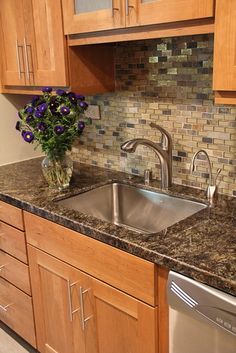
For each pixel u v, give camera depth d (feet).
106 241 4.46
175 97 5.80
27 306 6.28
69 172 6.16
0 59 6.88
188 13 4.17
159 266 4.03
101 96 6.88
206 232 4.39
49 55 5.96
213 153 5.57
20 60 6.46
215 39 3.96
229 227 4.52
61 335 5.73
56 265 5.37
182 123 5.82
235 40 3.79
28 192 5.99
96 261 4.69
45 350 6.18
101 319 4.90
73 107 5.75
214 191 5.41
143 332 4.37
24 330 6.57
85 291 5.00
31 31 6.10
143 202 6.22
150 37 4.73
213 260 3.75
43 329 6.09
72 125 5.84
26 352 6.76
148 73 6.04
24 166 7.56
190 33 4.33
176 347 4.08
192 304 3.71
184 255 3.86
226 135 5.35
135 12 4.65
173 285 3.84
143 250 4.05
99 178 6.64
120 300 4.53
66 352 5.74
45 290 5.76
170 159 5.91
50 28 5.79
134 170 6.76
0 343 7.00
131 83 6.33
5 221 6.17
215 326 3.56
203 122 5.56
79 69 5.98
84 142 7.52
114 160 7.06
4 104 7.44
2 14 6.49
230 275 3.47
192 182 5.97
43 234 5.43
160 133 6.15
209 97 5.40
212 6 3.97
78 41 5.57
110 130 6.94
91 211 6.24
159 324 4.22
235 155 5.33
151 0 4.50
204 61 5.31
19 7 6.15
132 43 6.10
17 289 6.41
